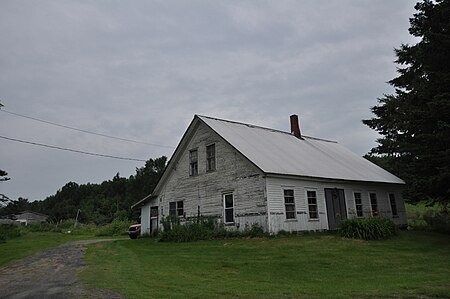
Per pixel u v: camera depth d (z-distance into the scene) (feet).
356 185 79.71
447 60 55.11
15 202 137.08
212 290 27.43
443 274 31.63
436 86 53.57
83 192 408.26
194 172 79.20
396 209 89.86
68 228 184.44
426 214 90.79
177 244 62.08
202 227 68.08
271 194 62.64
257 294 25.86
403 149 61.36
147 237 90.74
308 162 76.33
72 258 51.42
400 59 88.07
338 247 47.78
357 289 26.73
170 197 84.69
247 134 80.74
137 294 26.16
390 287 26.99
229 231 65.77
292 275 33.71
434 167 55.36
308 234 63.87
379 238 55.62
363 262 38.55
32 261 49.78
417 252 44.04
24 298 26.13
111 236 132.16
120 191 367.45
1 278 36.50
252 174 65.16
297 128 99.09
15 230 119.44
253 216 63.67
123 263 43.73
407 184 90.79
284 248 48.42
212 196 72.95
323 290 26.81
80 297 25.62
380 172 93.25
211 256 46.01
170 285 29.58
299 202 66.64
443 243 52.08
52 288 29.55
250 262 40.60
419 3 58.59
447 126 48.93
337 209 73.41
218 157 73.10
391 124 100.42
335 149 101.60
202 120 77.15
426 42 57.00
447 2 54.44
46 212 411.75
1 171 115.24
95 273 36.58
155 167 305.73
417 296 24.16
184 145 81.92
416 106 58.13
